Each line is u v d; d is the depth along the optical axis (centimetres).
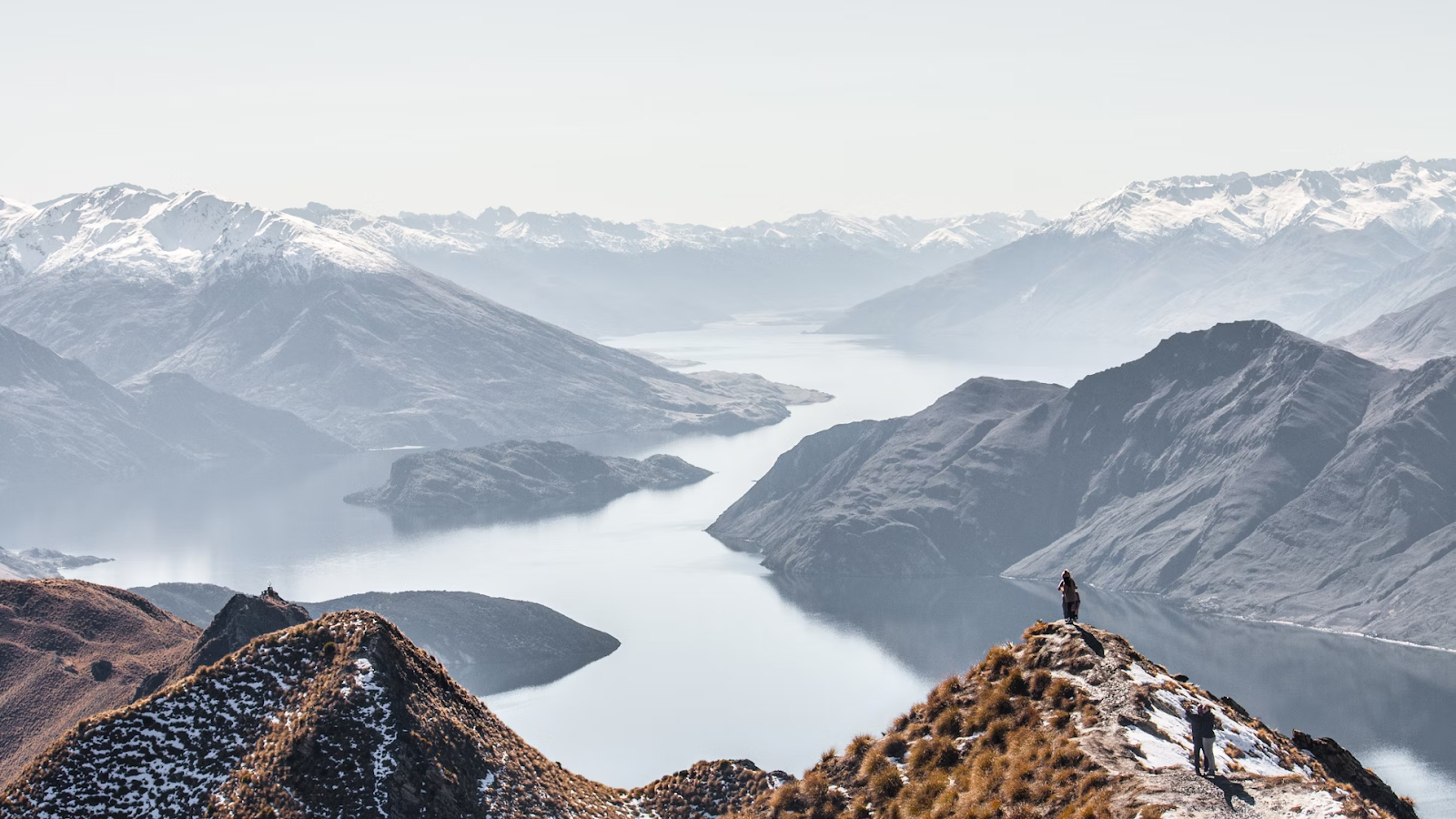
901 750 7006
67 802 8994
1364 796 6034
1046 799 5784
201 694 9706
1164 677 6525
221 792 8988
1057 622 7219
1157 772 5641
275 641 10081
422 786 9038
